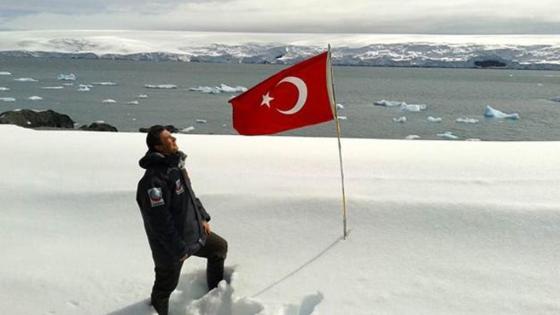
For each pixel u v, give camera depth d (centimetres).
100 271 442
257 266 444
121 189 580
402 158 688
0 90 5688
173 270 368
